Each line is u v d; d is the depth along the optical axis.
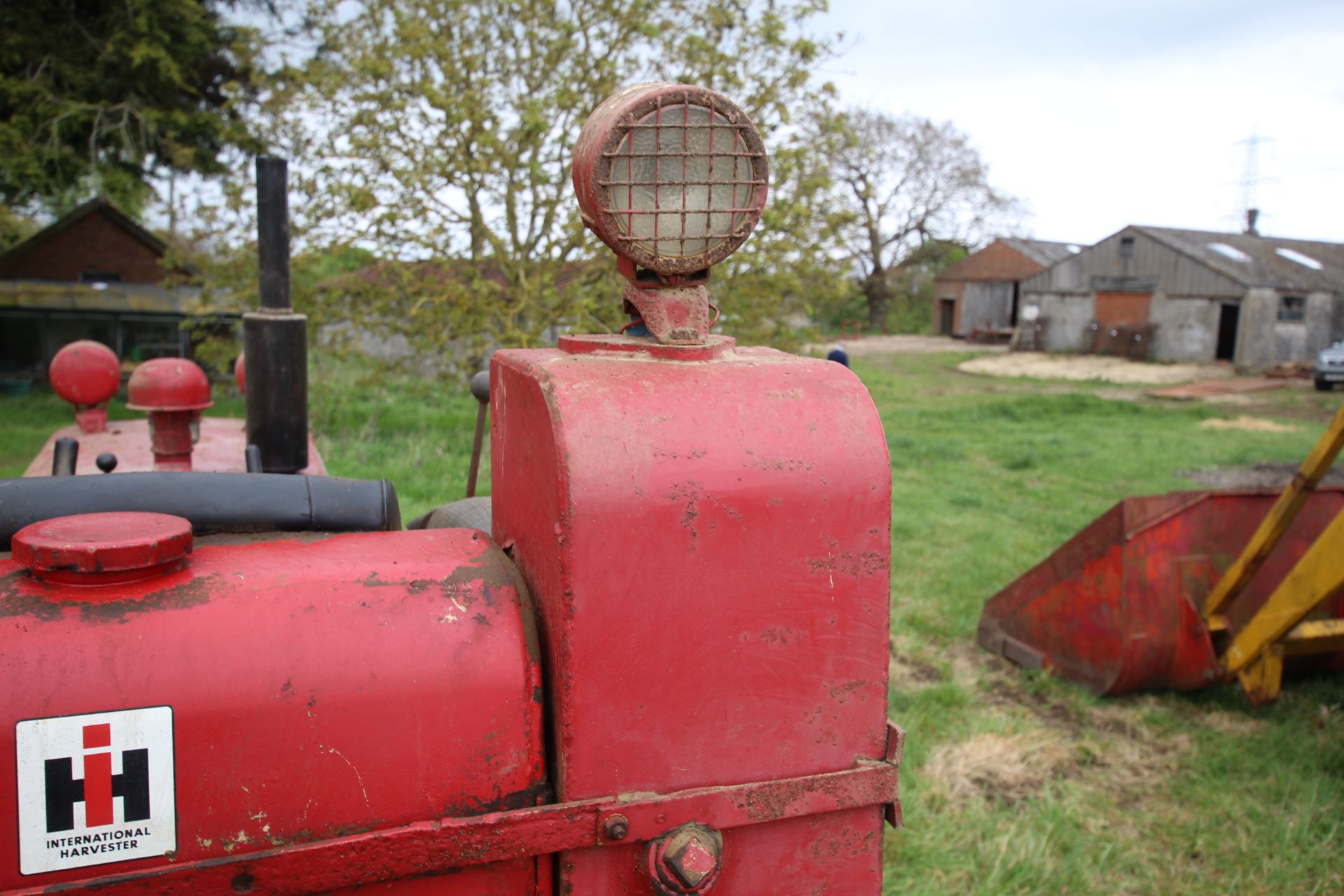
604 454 1.28
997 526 7.88
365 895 1.27
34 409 15.77
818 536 1.37
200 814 1.21
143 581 1.30
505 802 1.32
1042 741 4.04
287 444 3.09
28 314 19.05
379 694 1.28
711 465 1.32
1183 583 4.41
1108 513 4.38
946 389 23.86
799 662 1.38
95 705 1.18
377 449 9.94
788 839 1.41
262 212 3.05
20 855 1.16
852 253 17.47
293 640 1.27
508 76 11.89
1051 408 18.36
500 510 1.65
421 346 12.39
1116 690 4.45
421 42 11.06
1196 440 14.14
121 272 20.42
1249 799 3.60
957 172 46.88
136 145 17.58
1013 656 4.95
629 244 1.40
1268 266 30.31
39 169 16.42
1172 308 30.16
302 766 1.25
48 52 17.02
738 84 11.38
